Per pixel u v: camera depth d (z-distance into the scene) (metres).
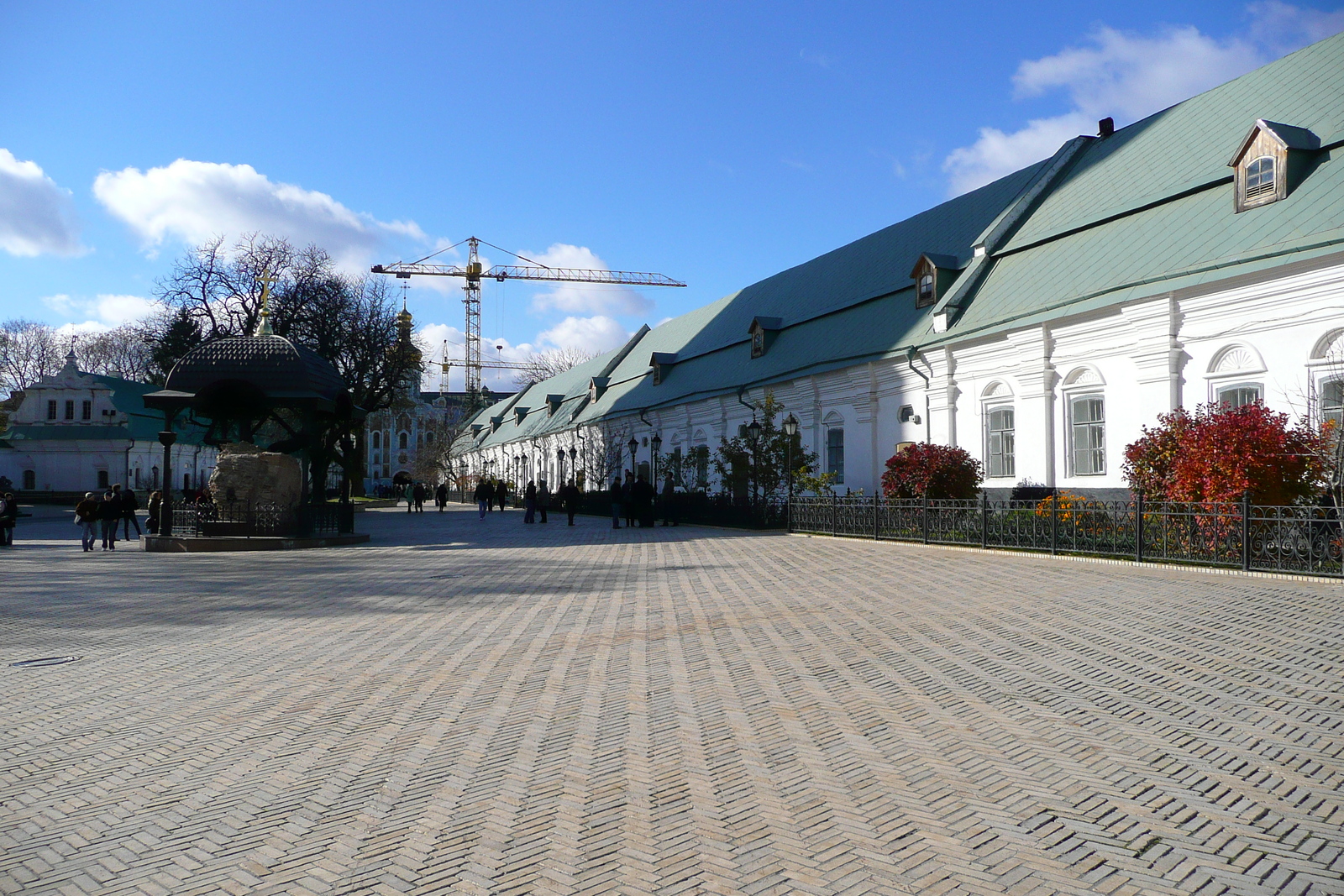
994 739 5.82
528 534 29.08
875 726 6.15
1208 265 18.30
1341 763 5.24
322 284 49.69
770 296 42.38
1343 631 8.75
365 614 11.62
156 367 60.06
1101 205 23.53
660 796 4.95
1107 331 20.45
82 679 8.11
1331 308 16.25
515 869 4.10
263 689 7.57
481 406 111.94
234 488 24.45
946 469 22.00
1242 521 13.15
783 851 4.24
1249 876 3.92
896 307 29.80
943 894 3.80
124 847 4.45
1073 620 9.80
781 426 33.41
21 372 90.62
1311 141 18.28
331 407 26.88
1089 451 21.12
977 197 30.92
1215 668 7.50
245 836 4.54
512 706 6.86
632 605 11.98
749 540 23.89
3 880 4.11
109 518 24.70
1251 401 17.58
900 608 10.98
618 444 50.31
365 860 4.23
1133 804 4.73
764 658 8.33
